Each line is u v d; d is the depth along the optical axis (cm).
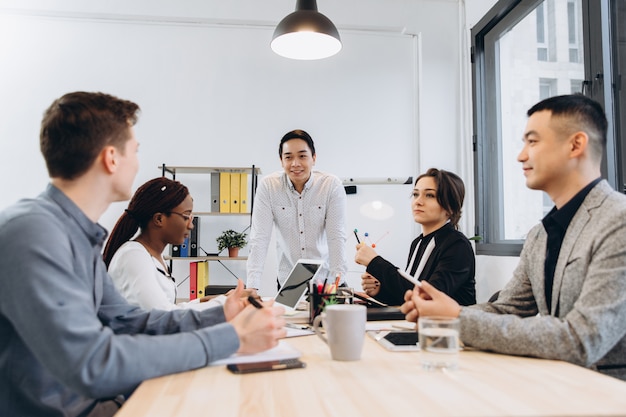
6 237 80
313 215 247
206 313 112
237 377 82
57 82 350
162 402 69
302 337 117
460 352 98
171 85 359
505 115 325
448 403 67
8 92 345
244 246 354
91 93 96
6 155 341
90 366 76
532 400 68
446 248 173
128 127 97
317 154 367
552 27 265
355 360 92
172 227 162
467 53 363
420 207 187
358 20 366
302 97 367
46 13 346
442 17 372
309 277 156
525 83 297
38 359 79
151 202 159
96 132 91
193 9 355
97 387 76
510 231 318
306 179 242
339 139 369
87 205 95
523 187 300
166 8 353
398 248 366
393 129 373
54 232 83
